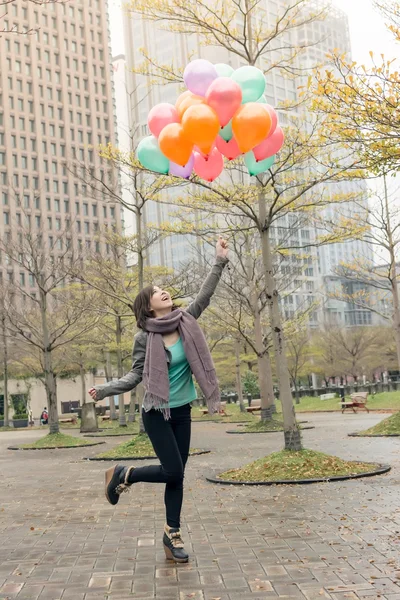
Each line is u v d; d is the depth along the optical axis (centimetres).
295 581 412
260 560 473
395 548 485
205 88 604
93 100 10119
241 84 621
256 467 983
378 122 736
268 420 2183
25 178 9256
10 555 541
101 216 9762
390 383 4772
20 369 4425
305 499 754
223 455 1434
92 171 1630
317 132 947
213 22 1093
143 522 681
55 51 9838
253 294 2189
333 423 2403
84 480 1125
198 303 494
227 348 3941
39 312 3000
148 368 454
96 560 506
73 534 628
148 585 421
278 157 1048
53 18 9869
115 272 2081
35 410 6994
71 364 3916
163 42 3200
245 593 392
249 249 2138
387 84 715
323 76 788
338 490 806
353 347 4775
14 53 9431
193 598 388
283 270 2511
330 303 9038
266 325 2694
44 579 454
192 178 1092
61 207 9431
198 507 753
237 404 4403
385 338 4922
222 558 488
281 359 1036
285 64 1206
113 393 462
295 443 1011
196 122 567
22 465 1495
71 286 2788
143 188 1559
